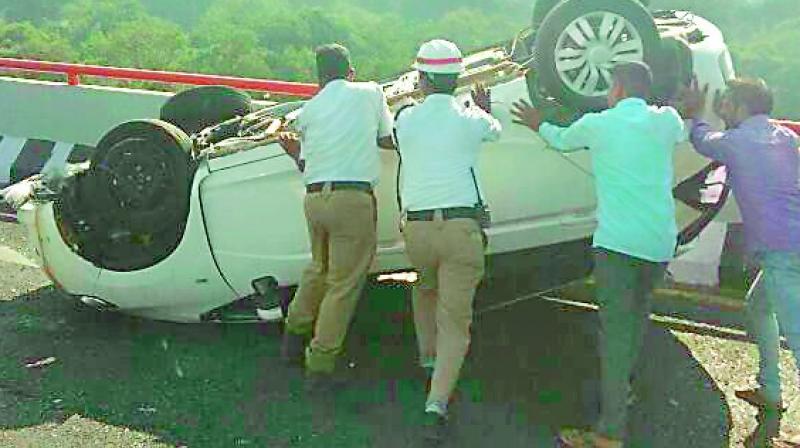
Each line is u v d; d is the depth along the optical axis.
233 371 5.13
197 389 4.91
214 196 5.23
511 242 5.12
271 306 5.41
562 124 4.92
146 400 4.79
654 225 4.05
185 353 5.37
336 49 4.79
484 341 5.53
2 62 9.48
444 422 4.32
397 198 5.12
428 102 4.40
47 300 6.18
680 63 4.96
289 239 5.23
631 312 4.13
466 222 4.30
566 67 4.67
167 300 5.50
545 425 4.52
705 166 5.04
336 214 4.62
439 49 4.37
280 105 6.24
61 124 9.23
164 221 5.26
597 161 4.15
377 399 4.81
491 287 5.32
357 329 5.66
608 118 4.11
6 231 7.63
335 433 4.46
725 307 6.16
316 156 4.68
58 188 5.77
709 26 5.72
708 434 4.49
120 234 5.43
